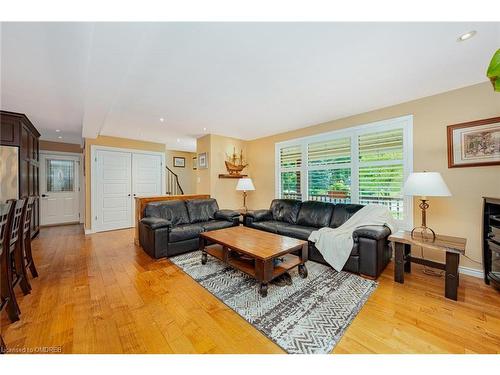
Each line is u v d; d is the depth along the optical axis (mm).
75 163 6086
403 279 2312
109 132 4723
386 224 2688
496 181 2334
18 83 2400
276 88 2535
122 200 5320
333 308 1826
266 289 2023
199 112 3381
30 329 1539
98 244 3854
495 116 2326
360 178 3480
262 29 1544
